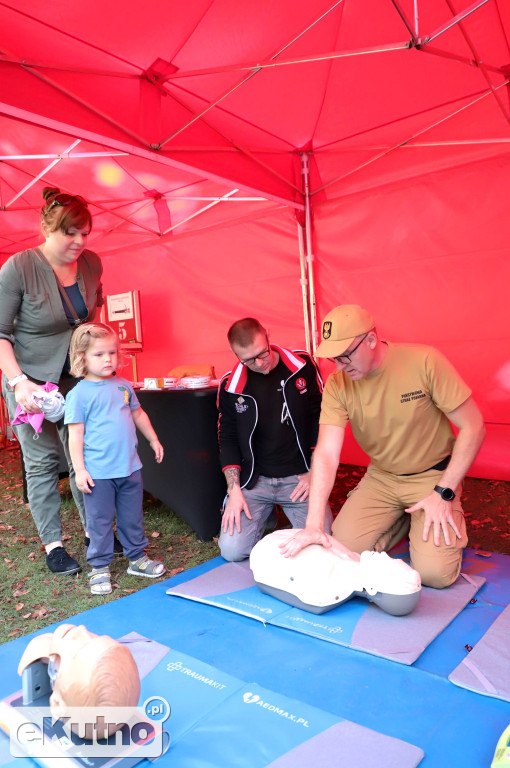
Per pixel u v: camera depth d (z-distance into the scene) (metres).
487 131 3.84
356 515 2.60
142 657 1.83
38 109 2.62
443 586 2.30
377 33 3.15
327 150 4.48
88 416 2.55
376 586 2.05
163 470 3.37
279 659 1.84
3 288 2.57
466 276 4.23
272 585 2.25
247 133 3.96
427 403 2.38
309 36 3.09
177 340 5.97
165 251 5.93
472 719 1.49
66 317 2.73
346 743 1.38
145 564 2.70
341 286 4.82
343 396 2.43
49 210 2.54
